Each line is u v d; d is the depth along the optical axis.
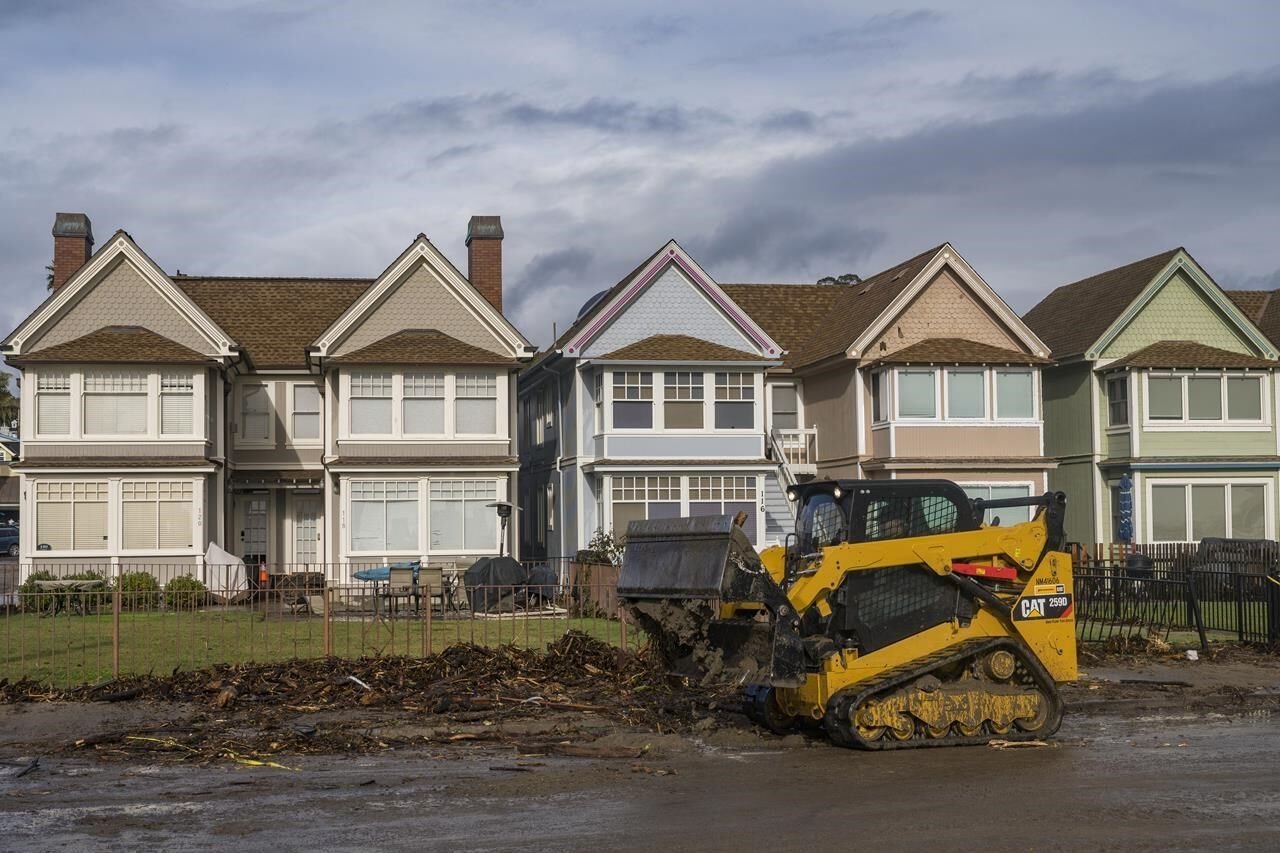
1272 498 39.19
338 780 12.05
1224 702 16.75
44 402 33.94
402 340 36.09
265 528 39.22
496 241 41.47
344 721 15.00
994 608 14.08
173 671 18.00
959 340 38.28
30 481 33.56
